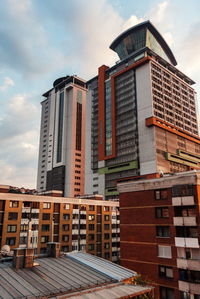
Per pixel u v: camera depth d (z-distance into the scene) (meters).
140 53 142.75
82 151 184.12
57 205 74.44
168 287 37.66
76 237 75.56
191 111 156.62
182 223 38.09
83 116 191.88
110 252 83.56
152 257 40.75
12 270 19.89
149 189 44.06
